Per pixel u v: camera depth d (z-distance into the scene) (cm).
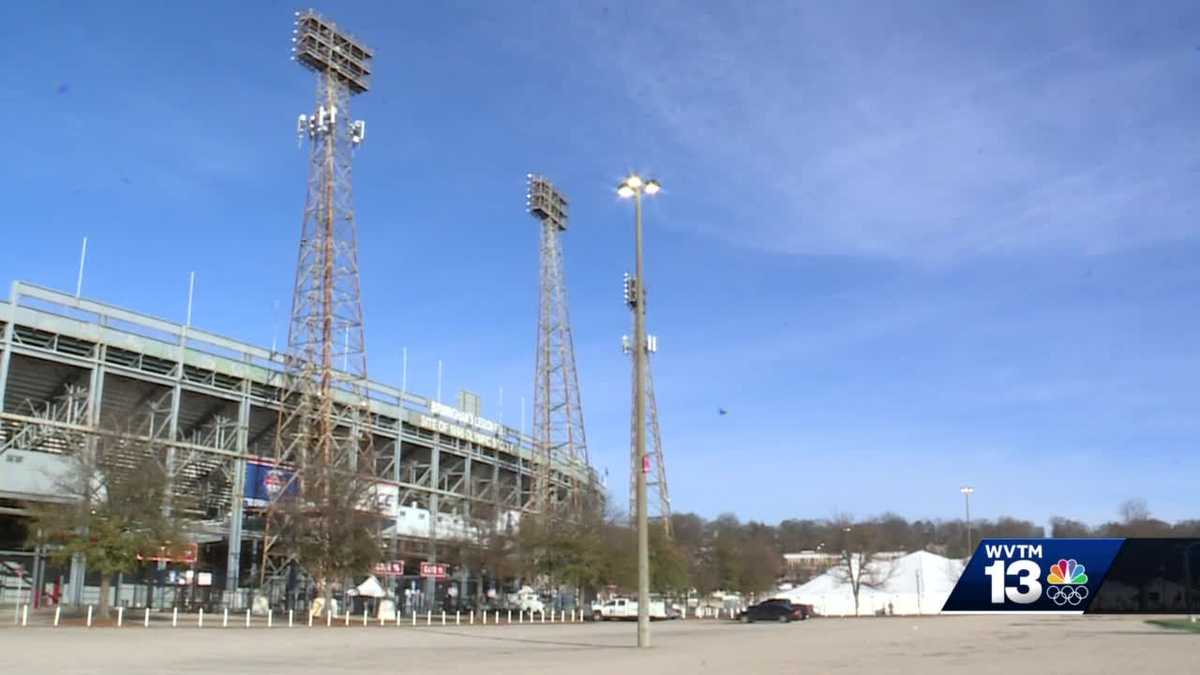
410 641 3703
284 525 6925
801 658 2673
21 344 6325
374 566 6675
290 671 2119
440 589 9306
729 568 11969
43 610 5872
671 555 9656
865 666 2355
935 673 2116
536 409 10588
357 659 2603
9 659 2366
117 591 6419
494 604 9488
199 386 7356
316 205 8088
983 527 16975
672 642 3694
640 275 3488
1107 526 13462
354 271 8169
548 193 10912
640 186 3531
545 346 10806
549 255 10975
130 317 6969
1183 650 3017
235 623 5412
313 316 7912
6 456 6016
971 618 7956
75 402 6788
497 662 2498
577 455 10825
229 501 7525
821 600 11694
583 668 2273
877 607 11631
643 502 3262
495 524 8800
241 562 7988
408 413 9231
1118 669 2223
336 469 6788
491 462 10375
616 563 8675
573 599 9662
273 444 8338
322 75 8206
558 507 9388
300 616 6656
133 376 6925
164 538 5178
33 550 6412
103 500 5116
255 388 7825
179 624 5000
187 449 7088
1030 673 2106
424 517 8712
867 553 12056
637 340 3434
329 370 7812
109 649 2831
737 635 4509
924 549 15412
